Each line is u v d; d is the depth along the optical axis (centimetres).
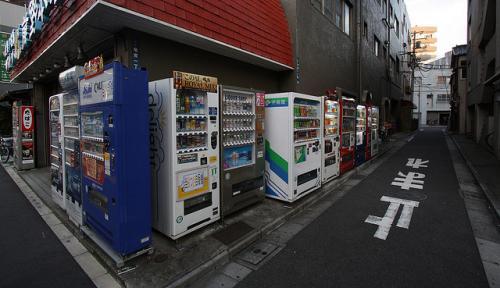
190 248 360
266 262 345
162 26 429
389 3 2150
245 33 604
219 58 614
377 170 915
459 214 499
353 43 1327
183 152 367
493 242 390
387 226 450
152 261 328
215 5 532
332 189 676
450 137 2073
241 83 679
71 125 431
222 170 432
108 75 305
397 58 2572
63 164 458
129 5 374
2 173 883
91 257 352
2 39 1333
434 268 324
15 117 941
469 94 1761
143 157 324
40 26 556
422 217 486
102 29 438
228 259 351
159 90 368
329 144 691
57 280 305
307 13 864
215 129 416
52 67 699
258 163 512
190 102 386
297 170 539
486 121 1388
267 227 430
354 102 862
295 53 791
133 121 313
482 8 1296
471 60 1705
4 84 1497
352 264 336
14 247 379
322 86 988
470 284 292
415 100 4816
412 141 1872
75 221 427
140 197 324
